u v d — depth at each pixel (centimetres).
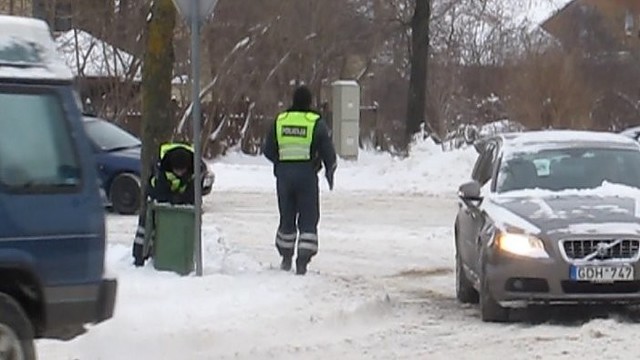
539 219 2228
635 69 8706
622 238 2167
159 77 2650
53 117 1584
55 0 6544
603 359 1855
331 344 2019
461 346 2006
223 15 7362
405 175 5819
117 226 3794
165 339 1964
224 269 2564
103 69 6825
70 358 1862
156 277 2405
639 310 2362
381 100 8700
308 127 2561
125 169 4250
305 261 2552
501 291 2202
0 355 1524
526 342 2022
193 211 2444
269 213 4291
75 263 1581
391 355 1930
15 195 1533
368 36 8038
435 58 9200
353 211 4484
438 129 8769
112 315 1655
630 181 2442
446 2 8719
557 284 2158
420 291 2683
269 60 7606
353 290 2416
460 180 5694
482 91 9406
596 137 2581
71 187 1584
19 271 1543
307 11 7825
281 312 2183
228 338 2022
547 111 8369
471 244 2431
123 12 6838
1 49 1574
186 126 6544
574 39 8831
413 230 3859
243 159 7344
